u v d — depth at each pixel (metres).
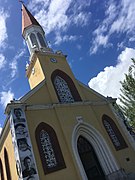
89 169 18.09
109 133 20.56
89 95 22.31
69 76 22.03
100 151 18.23
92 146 18.69
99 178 17.42
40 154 14.84
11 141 16.52
